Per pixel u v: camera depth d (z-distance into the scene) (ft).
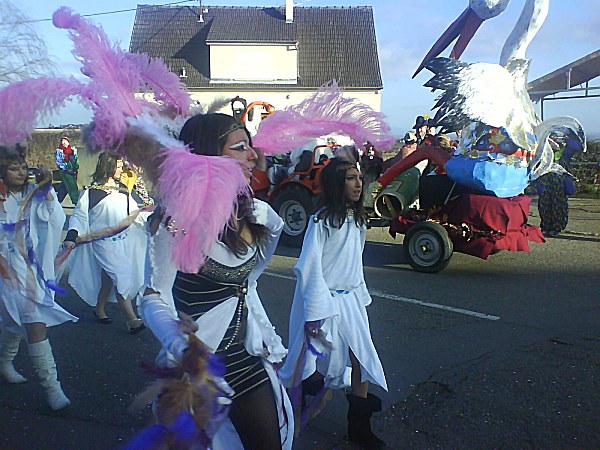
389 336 17.79
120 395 13.74
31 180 12.70
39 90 5.57
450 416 12.69
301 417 11.03
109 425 12.34
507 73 23.89
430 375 14.85
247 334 7.59
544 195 35.88
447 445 11.52
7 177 12.18
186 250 5.95
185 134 6.95
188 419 5.96
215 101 8.04
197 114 7.33
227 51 90.79
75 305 21.21
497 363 15.57
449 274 26.03
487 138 24.07
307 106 8.38
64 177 30.89
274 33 94.68
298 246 33.12
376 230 39.83
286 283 24.61
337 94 8.44
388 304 21.24
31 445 11.49
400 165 27.84
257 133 8.22
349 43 97.04
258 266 7.85
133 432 12.04
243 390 7.47
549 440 11.68
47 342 12.79
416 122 32.04
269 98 91.25
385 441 11.66
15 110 5.51
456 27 28.78
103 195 17.39
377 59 96.12
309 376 10.77
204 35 97.35
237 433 7.56
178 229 5.97
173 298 7.41
